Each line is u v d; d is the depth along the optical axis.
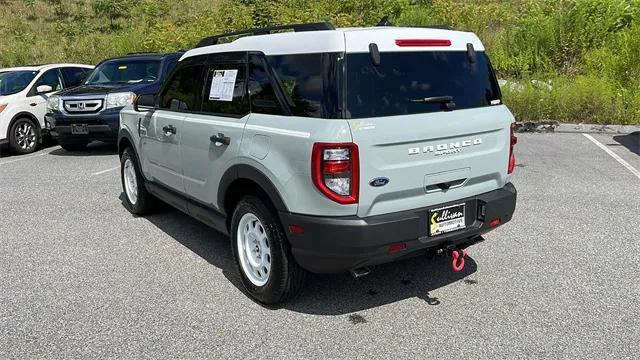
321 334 3.59
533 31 14.97
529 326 3.63
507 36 15.47
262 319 3.82
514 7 18.72
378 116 3.40
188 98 4.82
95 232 5.79
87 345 3.52
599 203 6.33
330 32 3.44
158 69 10.73
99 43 20.30
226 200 4.26
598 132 10.70
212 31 18.27
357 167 3.29
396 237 3.45
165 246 5.34
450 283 4.33
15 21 23.45
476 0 19.56
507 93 11.76
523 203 6.40
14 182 8.27
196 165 4.59
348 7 18.80
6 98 10.86
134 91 10.00
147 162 5.66
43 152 11.20
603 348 3.34
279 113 3.67
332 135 3.26
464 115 3.78
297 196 3.47
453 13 17.08
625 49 12.56
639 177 7.46
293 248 3.59
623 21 14.85
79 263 4.93
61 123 10.02
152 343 3.52
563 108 11.30
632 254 4.82
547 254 4.87
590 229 5.48
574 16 14.73
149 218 6.26
